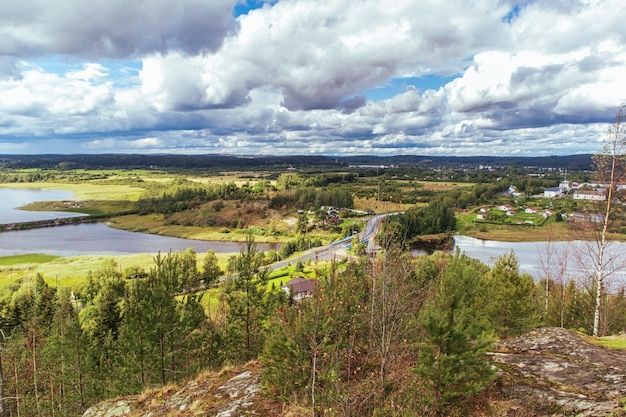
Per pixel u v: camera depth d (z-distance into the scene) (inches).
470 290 354.6
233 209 6643.7
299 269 2778.1
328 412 350.3
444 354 331.6
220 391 518.9
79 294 2581.2
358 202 6117.1
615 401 306.7
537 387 361.4
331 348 404.2
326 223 5423.2
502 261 895.7
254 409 436.8
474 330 335.0
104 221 6801.2
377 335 434.3
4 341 1368.1
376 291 401.7
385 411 331.0
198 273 2038.6
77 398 1103.0
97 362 1215.6
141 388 827.4
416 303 403.2
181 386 605.6
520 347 484.4
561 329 530.0
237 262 1064.8
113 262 2928.2
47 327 1707.7
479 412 332.2
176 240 5393.7
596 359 413.7
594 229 772.0
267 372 459.5
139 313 828.0
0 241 5108.3
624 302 1139.9
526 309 842.2
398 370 388.8
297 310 495.2
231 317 1025.5
